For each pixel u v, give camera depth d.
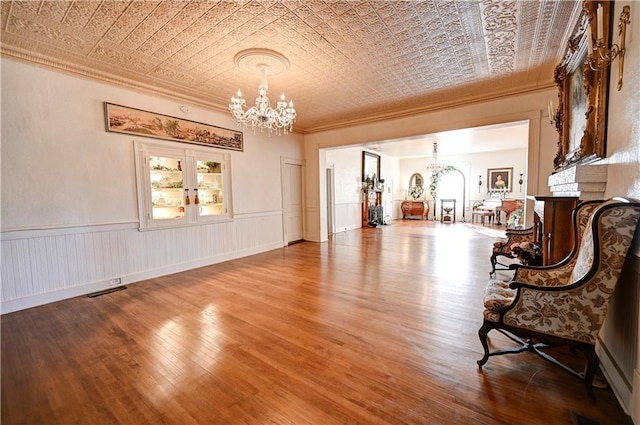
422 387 1.73
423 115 5.10
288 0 2.25
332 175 8.10
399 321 2.62
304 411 1.56
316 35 2.77
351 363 1.99
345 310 2.88
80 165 3.41
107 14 2.41
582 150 2.11
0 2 2.23
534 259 3.12
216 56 3.16
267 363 2.00
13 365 2.01
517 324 1.78
